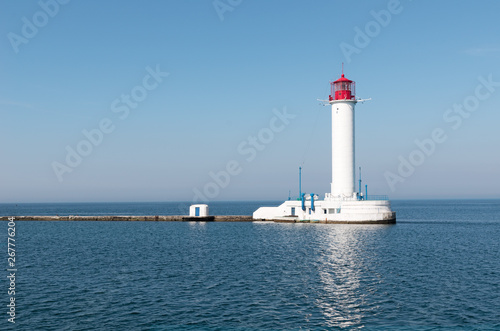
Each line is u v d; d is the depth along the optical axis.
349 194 95.94
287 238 75.88
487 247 65.19
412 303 33.78
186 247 67.06
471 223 119.75
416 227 99.06
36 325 29.16
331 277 43.00
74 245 71.69
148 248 66.38
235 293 36.91
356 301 34.44
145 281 41.69
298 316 30.98
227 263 51.59
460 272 45.34
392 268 47.53
